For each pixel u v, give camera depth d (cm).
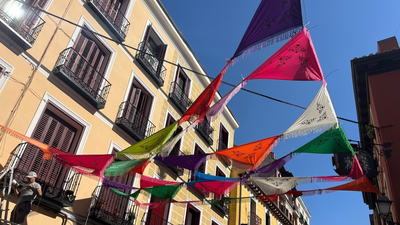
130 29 1254
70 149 924
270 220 2508
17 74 798
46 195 769
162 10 1470
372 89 1027
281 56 464
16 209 559
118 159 926
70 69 957
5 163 721
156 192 965
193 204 1521
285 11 404
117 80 1136
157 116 1338
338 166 825
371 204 1364
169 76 1526
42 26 885
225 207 1778
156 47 1501
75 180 884
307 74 491
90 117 993
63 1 976
